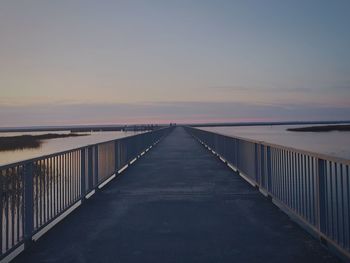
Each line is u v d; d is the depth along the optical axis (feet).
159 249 17.28
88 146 29.12
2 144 208.54
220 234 19.53
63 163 23.13
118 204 27.25
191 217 23.20
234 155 45.96
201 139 106.52
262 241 18.28
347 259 15.56
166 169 48.60
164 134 158.30
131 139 56.49
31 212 18.04
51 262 15.83
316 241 18.15
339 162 15.02
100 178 33.65
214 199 28.76
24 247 17.51
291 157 21.93
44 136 378.53
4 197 16.12
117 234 19.72
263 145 30.07
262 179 30.48
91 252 16.99
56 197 21.68
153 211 24.90
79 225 21.58
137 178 40.52
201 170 47.32
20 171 17.43
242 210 25.00
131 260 15.92
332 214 16.16
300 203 20.22
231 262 15.55
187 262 15.61
